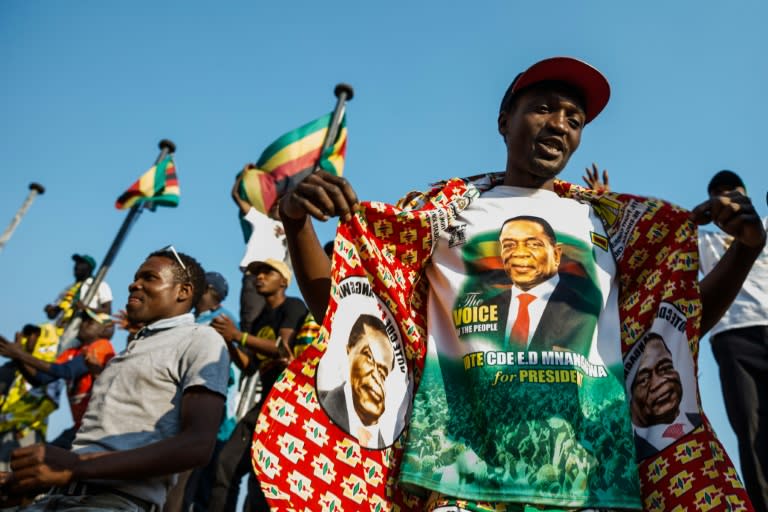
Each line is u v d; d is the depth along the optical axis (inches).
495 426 108.1
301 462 106.0
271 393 106.9
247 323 270.4
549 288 116.8
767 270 217.9
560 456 105.6
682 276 119.4
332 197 106.9
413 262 122.9
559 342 112.3
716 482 108.3
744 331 212.8
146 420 143.6
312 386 109.1
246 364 249.0
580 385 110.3
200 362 145.9
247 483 218.1
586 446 107.7
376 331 116.0
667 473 110.5
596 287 118.7
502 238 121.1
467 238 122.0
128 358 151.3
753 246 115.5
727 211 113.4
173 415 144.8
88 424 145.0
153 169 449.1
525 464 105.6
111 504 133.2
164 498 142.7
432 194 129.6
